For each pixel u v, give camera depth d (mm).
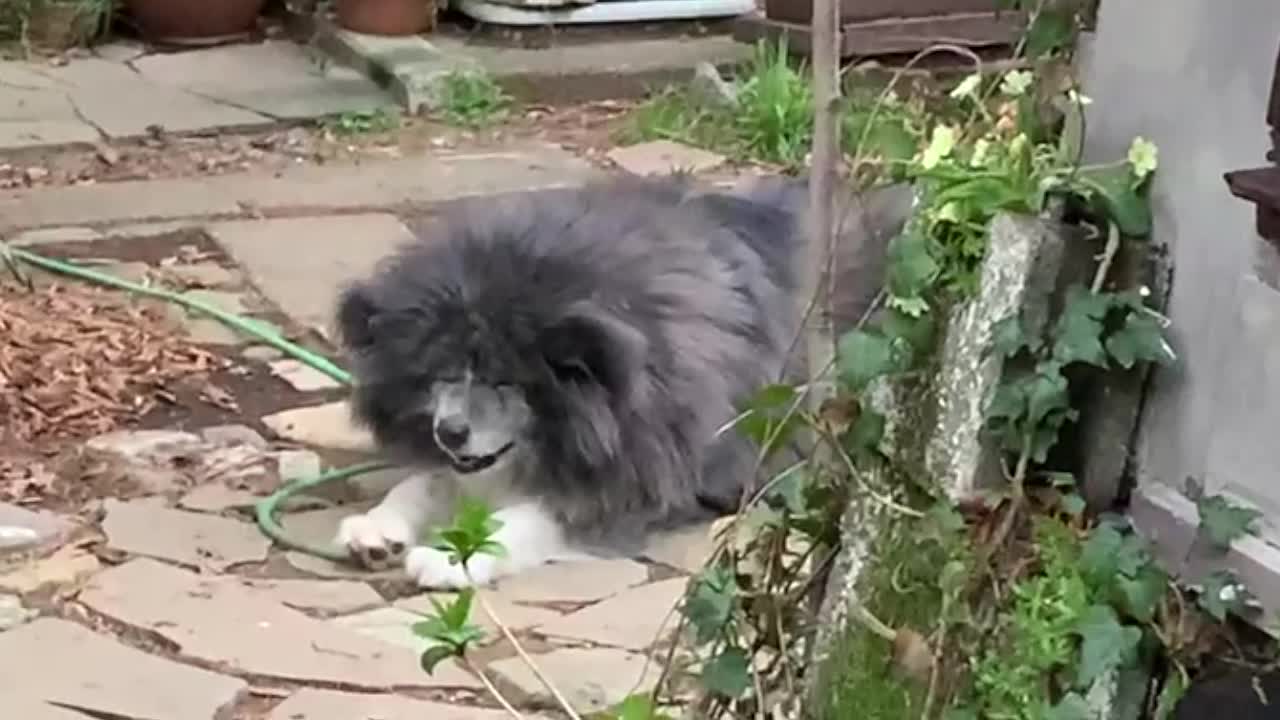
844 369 3086
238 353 4676
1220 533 2898
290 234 5285
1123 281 3010
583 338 3861
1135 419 3027
